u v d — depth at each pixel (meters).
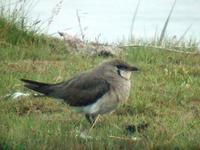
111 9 28.11
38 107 15.02
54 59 18.91
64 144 12.43
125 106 15.10
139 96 15.59
